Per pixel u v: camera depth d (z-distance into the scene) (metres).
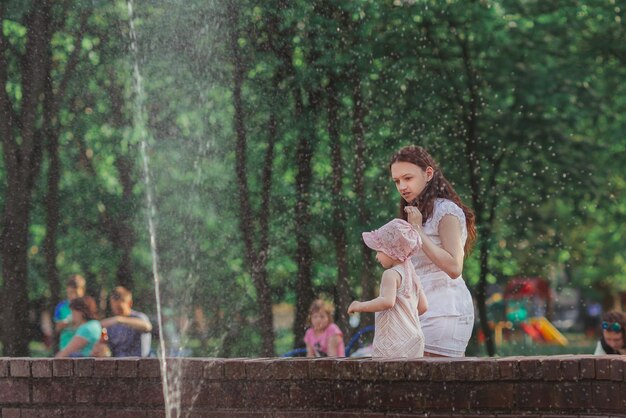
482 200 22.50
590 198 22.88
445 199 7.58
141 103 21.36
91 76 21.25
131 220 21.98
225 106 21.44
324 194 21.41
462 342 7.54
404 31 21.67
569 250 25.44
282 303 23.11
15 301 19.97
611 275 29.66
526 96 22.16
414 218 7.41
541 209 22.95
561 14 22.31
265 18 21.02
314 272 21.39
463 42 22.14
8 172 20.39
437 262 7.35
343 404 6.93
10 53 20.28
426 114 21.98
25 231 20.27
